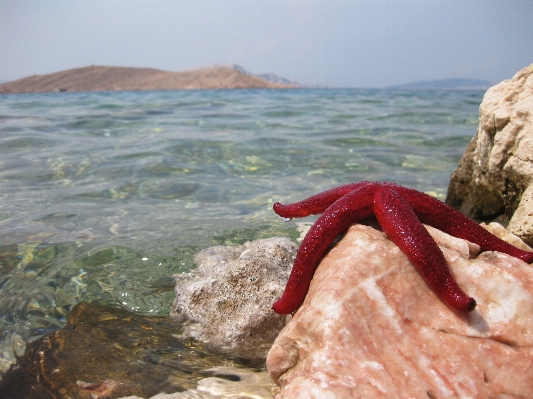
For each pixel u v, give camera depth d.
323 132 0.95
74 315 0.32
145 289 0.34
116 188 0.56
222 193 0.55
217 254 0.37
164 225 0.45
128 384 0.25
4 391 0.25
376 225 0.26
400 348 0.21
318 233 0.23
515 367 0.20
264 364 0.27
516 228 0.31
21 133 0.84
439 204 0.24
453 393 0.20
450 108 1.48
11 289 0.34
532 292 0.22
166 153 0.71
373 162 0.70
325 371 0.20
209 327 0.29
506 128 0.35
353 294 0.22
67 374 0.26
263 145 0.79
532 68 0.37
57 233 0.43
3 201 0.51
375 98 2.12
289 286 0.23
